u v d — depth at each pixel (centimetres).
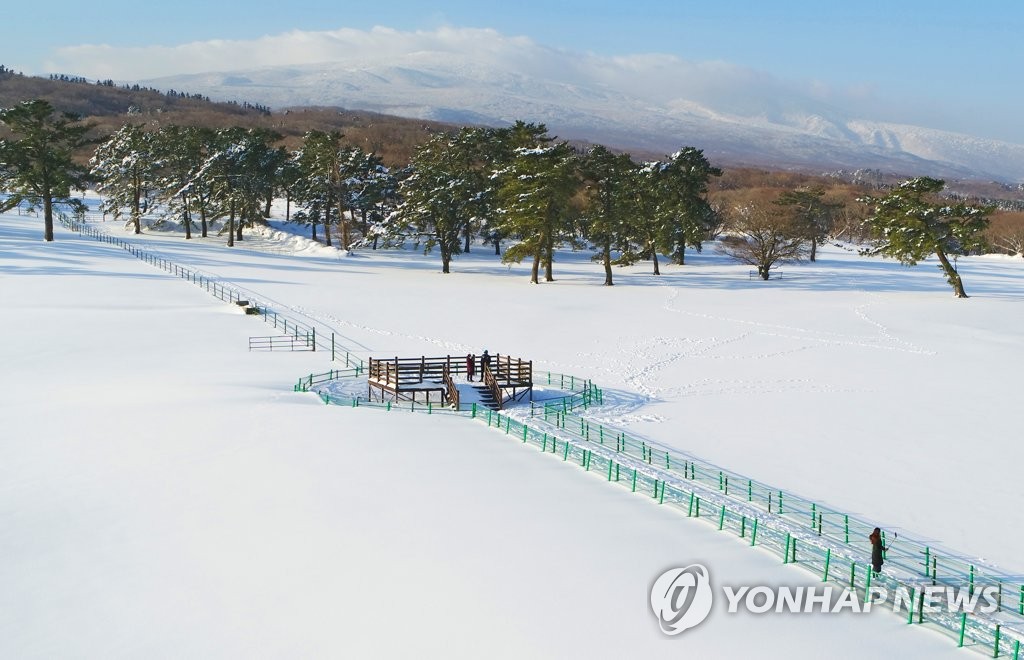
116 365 4256
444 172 9506
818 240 14025
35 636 1593
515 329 5825
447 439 3123
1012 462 3092
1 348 4500
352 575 1867
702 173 10038
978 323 6388
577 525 2236
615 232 9131
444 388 4041
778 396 4169
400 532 2123
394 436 3092
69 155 9238
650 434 3456
